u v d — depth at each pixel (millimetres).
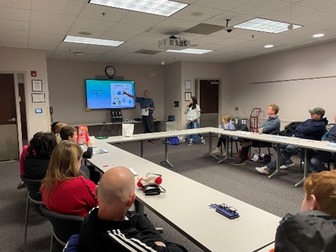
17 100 6047
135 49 6418
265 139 4363
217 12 3818
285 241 859
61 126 3428
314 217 868
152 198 1896
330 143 3854
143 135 5035
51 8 3520
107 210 1082
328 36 5430
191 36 5238
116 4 3500
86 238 1023
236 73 8820
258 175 4551
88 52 6730
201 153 6383
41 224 2889
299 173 4617
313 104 6500
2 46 5762
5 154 6027
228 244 1297
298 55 6742
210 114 9117
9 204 3430
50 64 7574
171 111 9055
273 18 4152
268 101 7727
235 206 1749
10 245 2486
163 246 1131
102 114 8391
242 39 5578
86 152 3168
